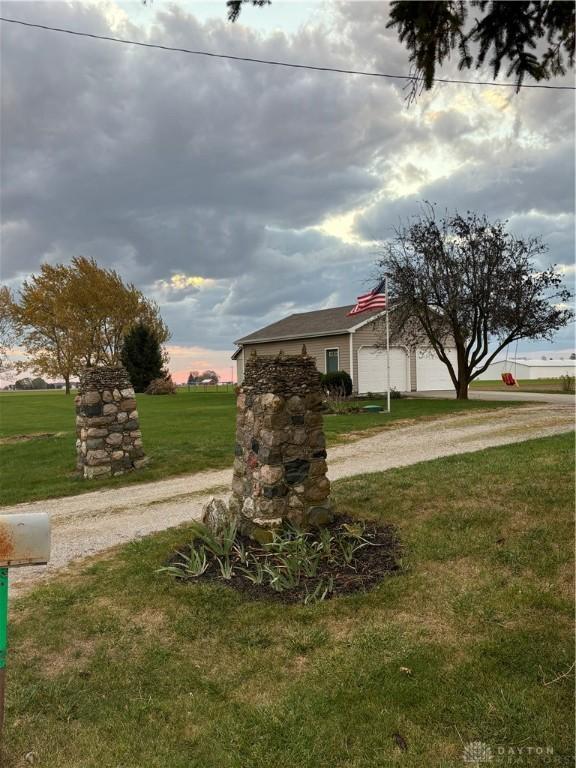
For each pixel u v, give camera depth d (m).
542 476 6.43
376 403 21.11
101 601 4.46
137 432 10.86
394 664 3.36
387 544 5.21
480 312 21.09
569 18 3.58
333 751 2.71
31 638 3.92
